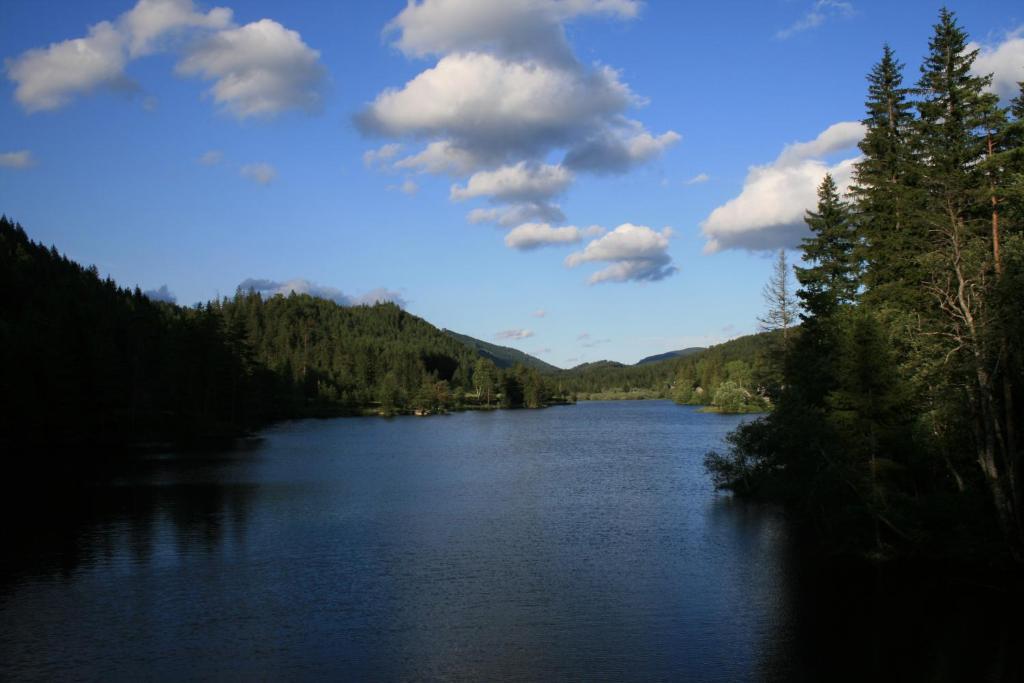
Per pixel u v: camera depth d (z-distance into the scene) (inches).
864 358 1255.5
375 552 1365.7
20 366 3260.3
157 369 3988.7
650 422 5433.1
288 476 2445.9
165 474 2452.0
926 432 1211.9
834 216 1902.1
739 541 1443.2
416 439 4072.3
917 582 1145.4
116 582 1163.3
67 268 6633.9
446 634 933.2
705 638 917.8
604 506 1857.8
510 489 2160.4
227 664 839.1
